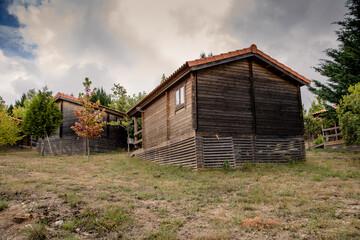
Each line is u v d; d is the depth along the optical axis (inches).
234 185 364.5
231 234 209.3
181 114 563.8
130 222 227.5
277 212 255.4
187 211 263.1
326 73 868.0
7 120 859.4
